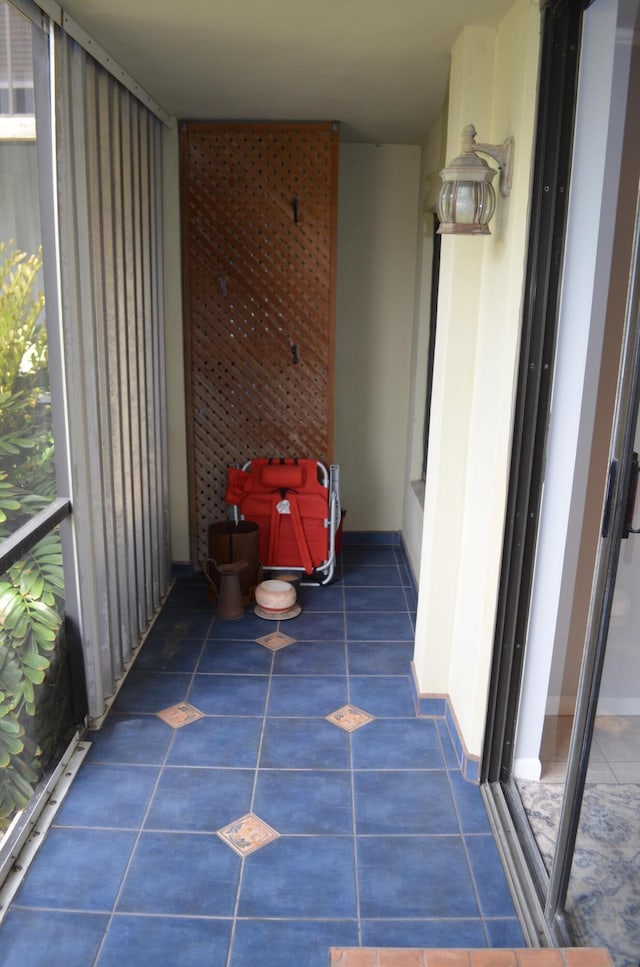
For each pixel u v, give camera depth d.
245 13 2.30
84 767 2.64
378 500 4.88
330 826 2.38
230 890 2.12
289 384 4.18
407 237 4.46
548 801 2.50
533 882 2.13
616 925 1.98
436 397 2.77
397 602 4.06
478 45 2.40
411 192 4.39
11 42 2.13
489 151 2.23
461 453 2.71
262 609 3.84
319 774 2.62
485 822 2.41
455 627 2.87
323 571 4.26
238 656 3.44
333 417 4.24
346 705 3.06
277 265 4.01
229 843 2.30
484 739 2.53
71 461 2.57
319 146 3.83
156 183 3.68
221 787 2.55
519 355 2.17
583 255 2.10
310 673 3.30
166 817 2.40
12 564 2.10
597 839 2.25
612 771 2.34
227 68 2.91
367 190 4.39
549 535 2.33
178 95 3.34
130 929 1.99
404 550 4.74
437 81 3.04
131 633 3.38
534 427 2.22
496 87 2.39
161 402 3.92
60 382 2.51
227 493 4.11
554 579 2.37
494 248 2.37
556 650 2.85
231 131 3.81
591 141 2.02
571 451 2.26
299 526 4.12
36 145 2.34
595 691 1.71
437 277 4.22
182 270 3.95
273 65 2.86
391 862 2.23
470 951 1.64
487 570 2.42
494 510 2.34
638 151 2.33
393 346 4.62
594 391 2.52
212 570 4.02
